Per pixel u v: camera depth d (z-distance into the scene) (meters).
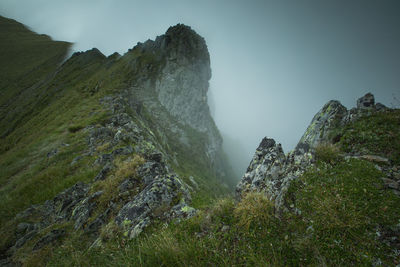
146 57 93.69
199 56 107.38
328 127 8.22
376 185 4.80
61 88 74.88
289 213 4.79
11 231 8.88
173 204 6.90
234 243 4.38
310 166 6.17
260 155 8.59
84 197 9.65
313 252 3.74
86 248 5.84
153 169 9.53
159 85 85.19
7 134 57.69
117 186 8.80
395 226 3.78
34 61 142.75
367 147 6.39
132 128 24.11
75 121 30.97
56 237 7.04
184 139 83.88
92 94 55.81
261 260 3.68
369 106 8.26
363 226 3.87
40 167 17.77
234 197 7.54
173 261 4.04
